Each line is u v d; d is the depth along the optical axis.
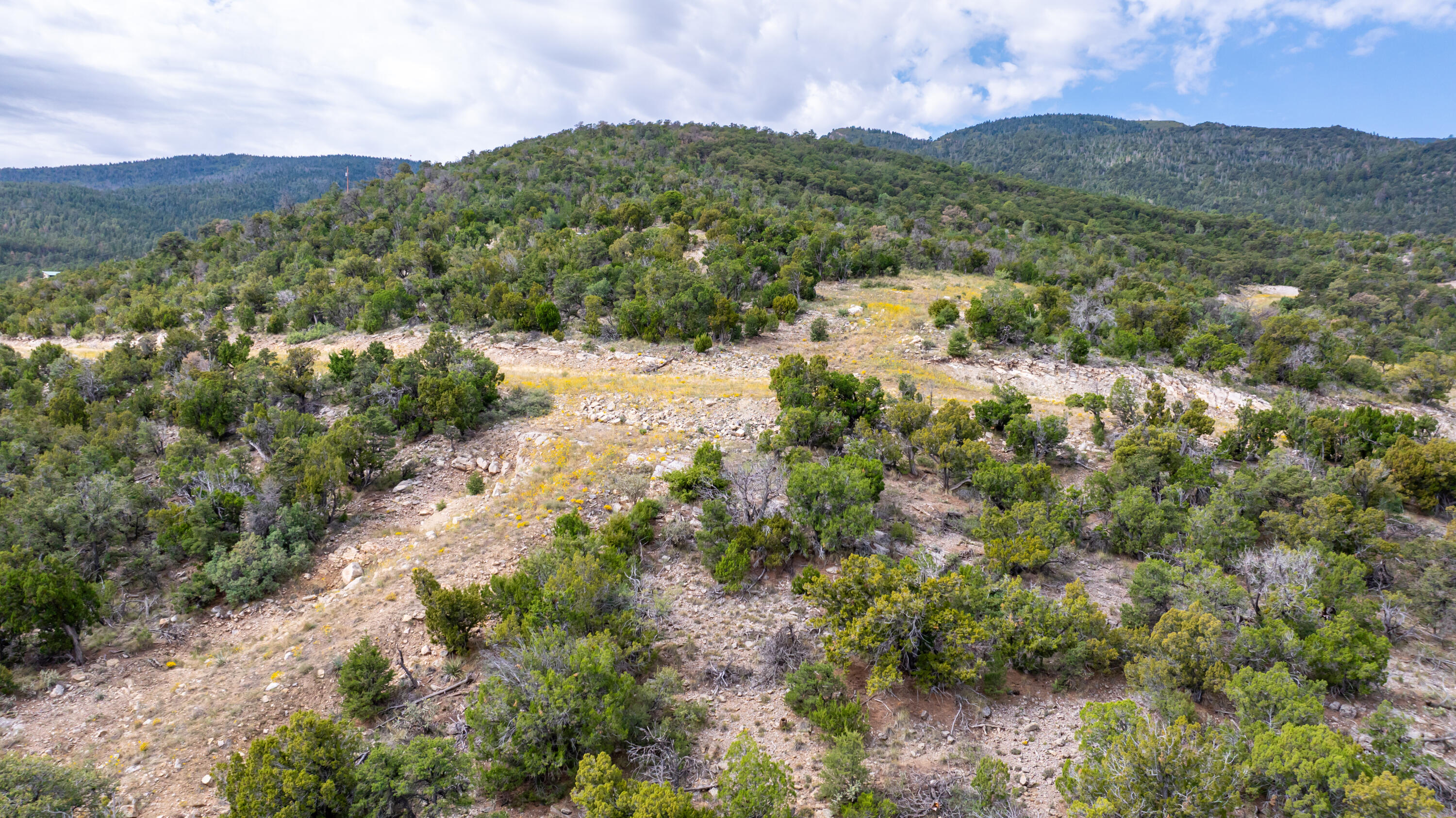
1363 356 58.12
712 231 76.12
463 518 25.16
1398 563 22.39
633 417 34.66
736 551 21.39
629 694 15.83
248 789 12.08
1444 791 13.48
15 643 18.48
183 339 50.97
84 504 24.62
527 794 14.66
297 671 17.98
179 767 15.05
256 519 24.34
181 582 22.70
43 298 88.88
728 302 48.12
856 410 33.44
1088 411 36.91
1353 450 30.70
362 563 23.34
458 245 79.88
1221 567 22.50
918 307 56.19
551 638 16.31
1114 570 23.92
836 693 16.95
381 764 12.88
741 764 13.16
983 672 16.69
